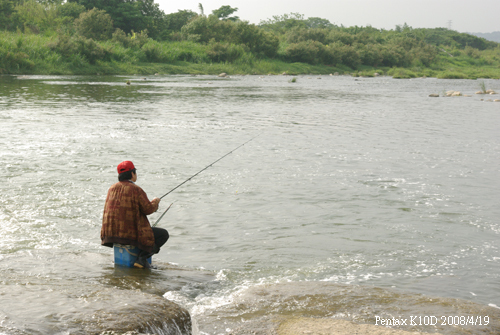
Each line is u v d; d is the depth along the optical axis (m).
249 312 3.82
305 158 10.70
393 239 5.90
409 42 103.88
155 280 4.39
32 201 7.01
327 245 5.68
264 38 76.94
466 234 6.12
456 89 42.53
